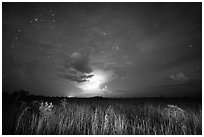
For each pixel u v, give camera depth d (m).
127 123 5.20
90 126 4.91
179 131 4.75
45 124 4.85
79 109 7.49
